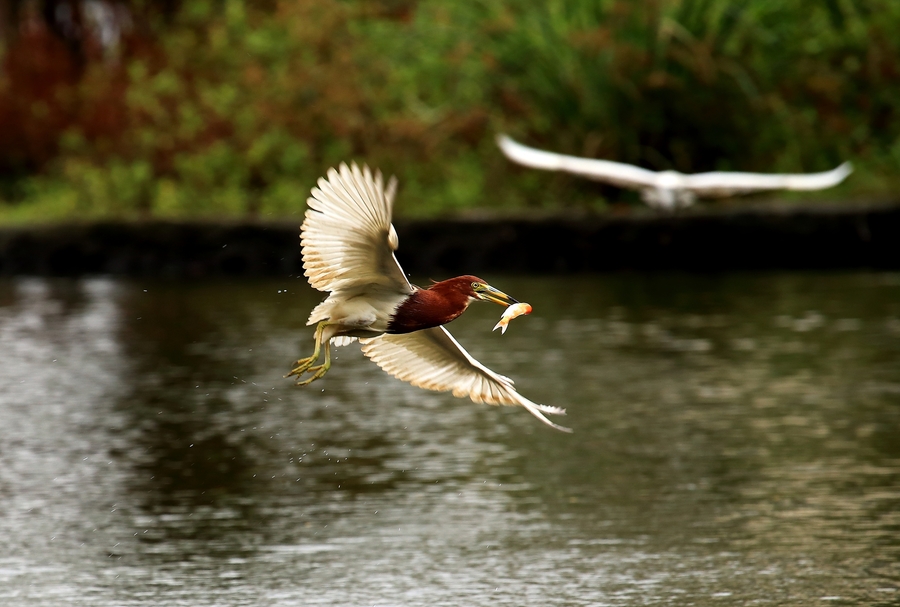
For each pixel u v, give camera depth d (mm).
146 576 8031
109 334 15828
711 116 23719
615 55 23156
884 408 11828
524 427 11492
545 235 21250
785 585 7758
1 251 21859
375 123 24484
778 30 24047
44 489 9711
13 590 7801
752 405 12062
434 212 23000
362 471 10148
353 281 6301
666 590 7707
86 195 25391
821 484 9672
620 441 10945
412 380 6934
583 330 15891
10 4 29797
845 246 21031
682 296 18484
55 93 27922
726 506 9211
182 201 24422
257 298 18766
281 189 23891
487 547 8469
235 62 26562
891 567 8016
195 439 11062
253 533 8773
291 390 12953
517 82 24000
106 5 29469
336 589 7785
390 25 25250
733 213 21109
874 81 24312
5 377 13398
